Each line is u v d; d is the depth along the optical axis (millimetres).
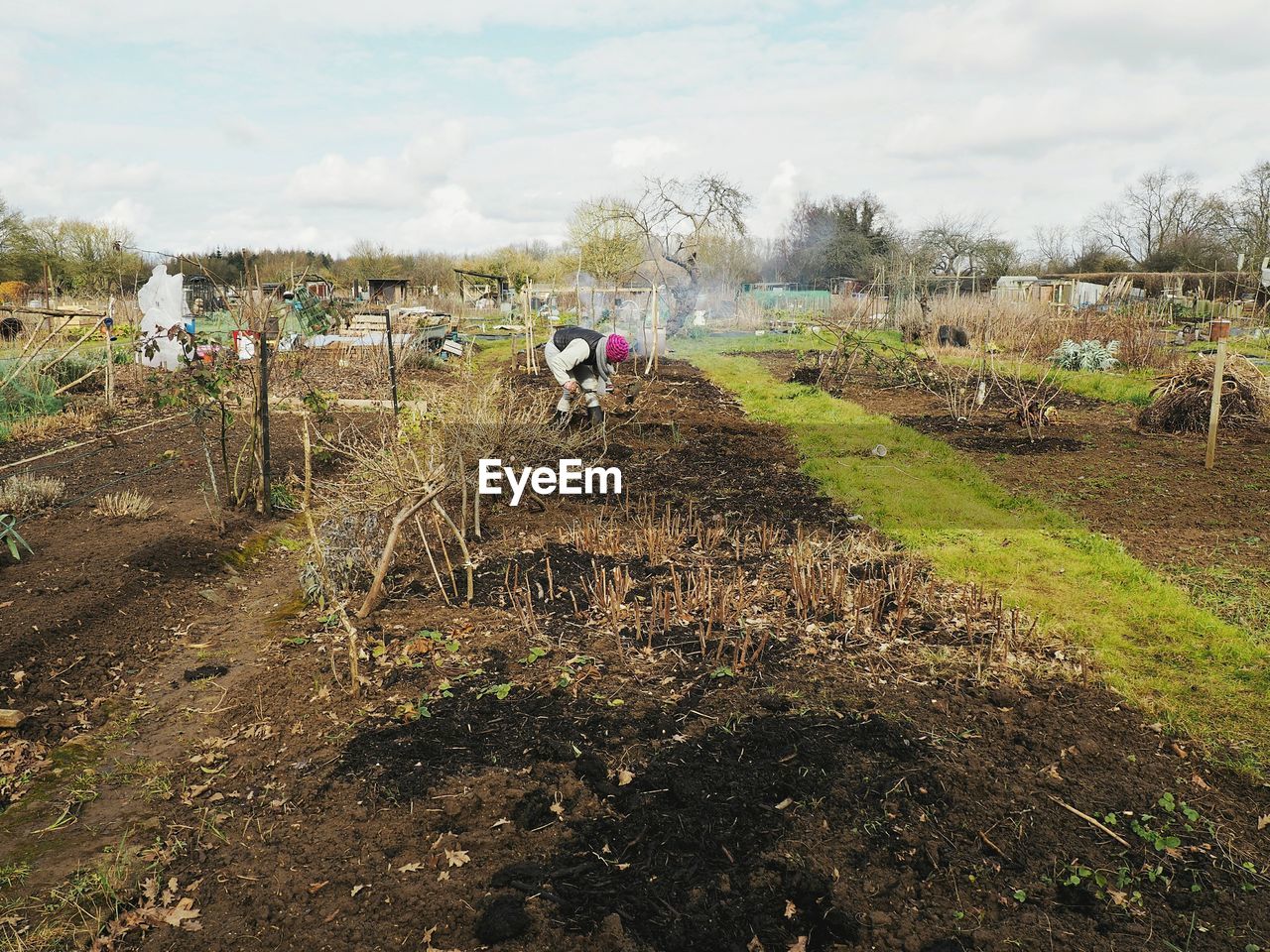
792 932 2822
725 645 4922
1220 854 3197
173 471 9062
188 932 2881
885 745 3842
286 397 12133
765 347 24516
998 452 10289
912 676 4539
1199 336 24641
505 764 3746
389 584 5945
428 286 47844
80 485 8438
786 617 5324
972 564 6285
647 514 7645
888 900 2959
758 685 4426
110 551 6328
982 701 4289
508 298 39688
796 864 3115
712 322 32875
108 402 13195
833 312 28375
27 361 13445
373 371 16609
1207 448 9305
